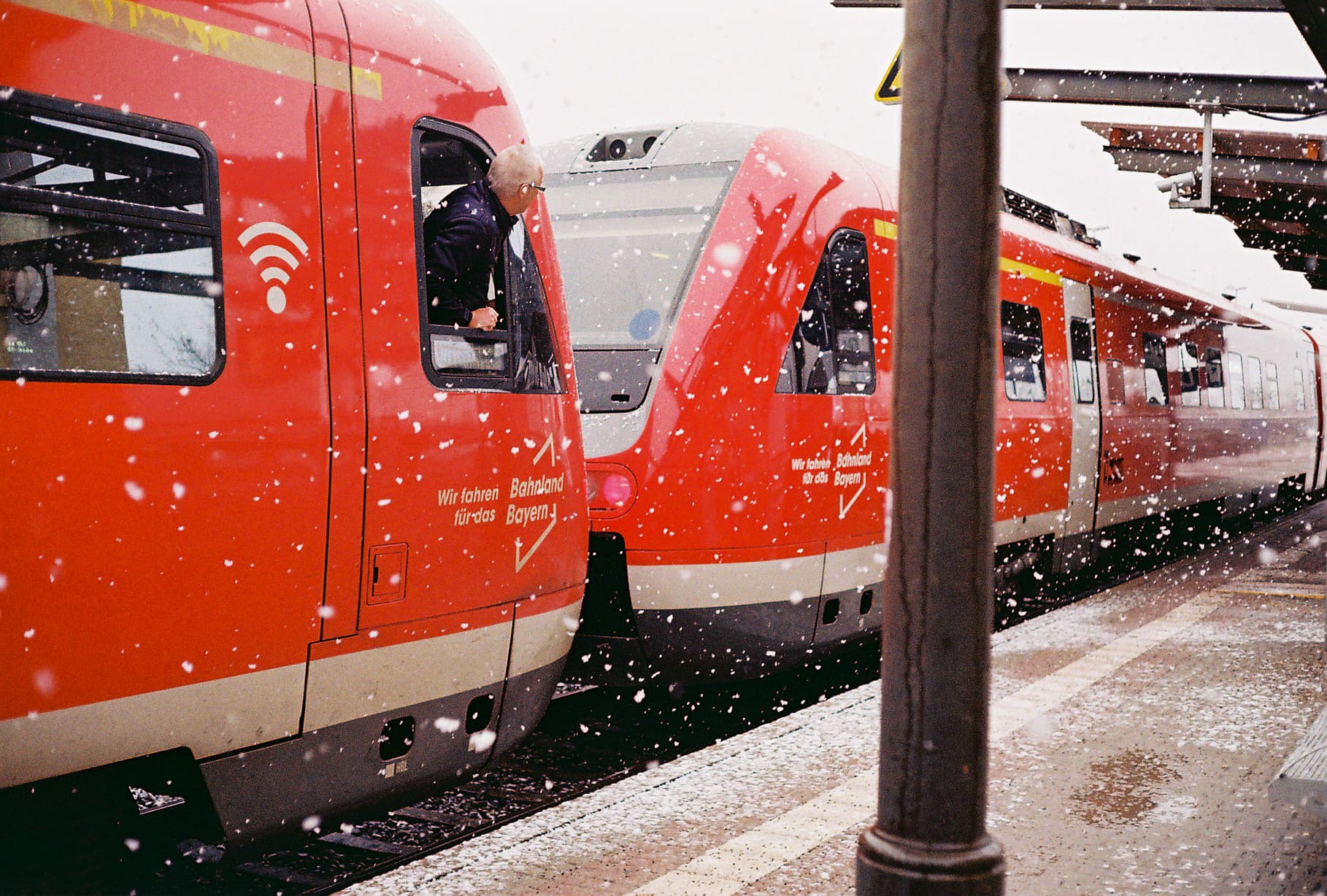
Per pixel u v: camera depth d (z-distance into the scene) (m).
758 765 4.49
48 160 3.02
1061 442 10.46
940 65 2.30
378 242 3.87
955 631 2.35
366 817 4.05
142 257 3.21
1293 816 4.11
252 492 3.43
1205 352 15.86
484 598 4.27
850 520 6.96
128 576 3.14
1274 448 20.05
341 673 3.75
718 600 6.14
